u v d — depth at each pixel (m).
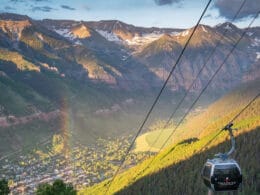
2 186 64.38
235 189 36.44
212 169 35.94
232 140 36.06
